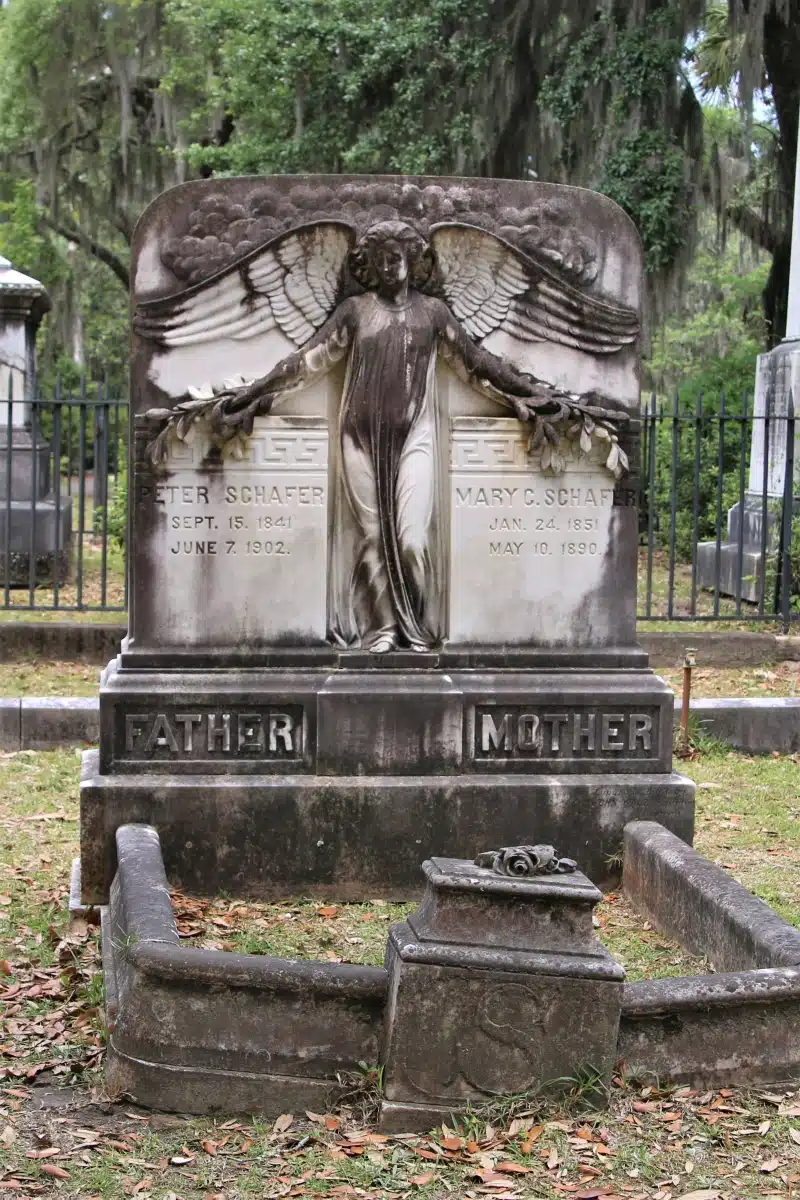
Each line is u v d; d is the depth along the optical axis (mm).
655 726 5977
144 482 5688
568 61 18719
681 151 18500
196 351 5691
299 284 5703
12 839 6449
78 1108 3959
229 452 5707
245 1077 3938
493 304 5840
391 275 5664
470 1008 3834
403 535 5816
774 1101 3982
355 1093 3939
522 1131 3762
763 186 22875
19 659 10180
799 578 12094
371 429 5754
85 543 17609
